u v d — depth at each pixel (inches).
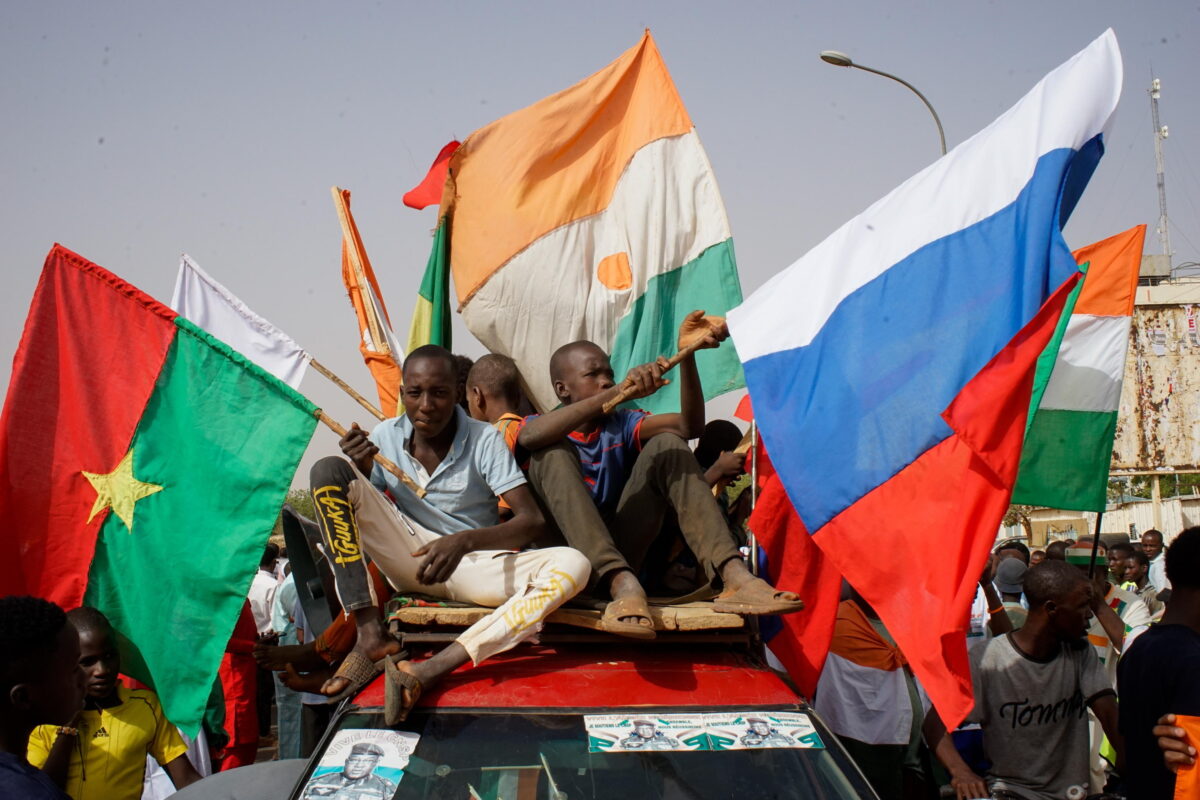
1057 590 172.2
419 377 155.6
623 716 125.7
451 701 128.4
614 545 159.0
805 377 168.1
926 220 166.4
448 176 249.8
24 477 174.4
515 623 135.9
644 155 239.8
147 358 178.9
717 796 118.1
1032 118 161.6
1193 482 1189.1
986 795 168.2
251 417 174.4
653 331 234.1
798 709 128.6
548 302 238.7
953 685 142.6
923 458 152.8
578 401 172.6
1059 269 147.9
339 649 171.5
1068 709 177.0
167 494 175.6
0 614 117.1
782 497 173.9
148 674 174.1
